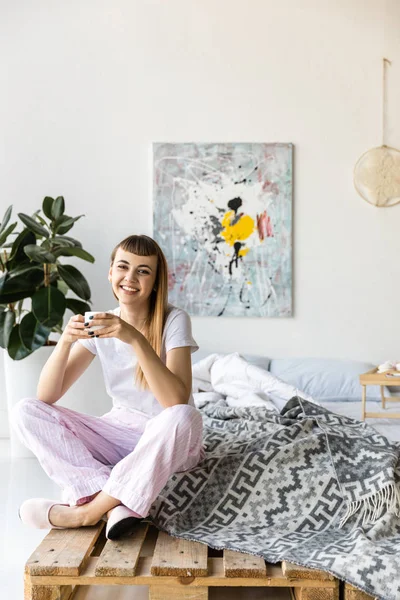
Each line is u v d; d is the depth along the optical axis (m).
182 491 1.98
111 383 2.13
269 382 3.35
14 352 3.45
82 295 3.54
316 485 1.98
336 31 4.06
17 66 4.06
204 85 4.07
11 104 4.06
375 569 1.59
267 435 2.17
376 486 1.92
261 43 4.06
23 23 4.05
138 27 4.06
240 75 4.07
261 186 4.06
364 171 4.06
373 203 4.06
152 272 2.05
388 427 3.00
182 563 1.66
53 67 4.06
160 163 4.05
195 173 4.06
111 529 1.77
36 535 2.38
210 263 4.08
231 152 4.05
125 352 2.07
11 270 3.51
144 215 4.10
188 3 4.06
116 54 4.07
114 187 4.09
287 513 1.95
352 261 4.09
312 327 4.11
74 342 2.20
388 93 4.06
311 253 4.09
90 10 4.06
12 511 2.65
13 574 2.03
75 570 1.63
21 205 4.09
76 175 4.08
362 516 1.90
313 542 1.78
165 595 1.65
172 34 4.06
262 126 4.08
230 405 3.17
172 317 2.09
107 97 4.07
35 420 1.97
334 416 2.47
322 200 4.08
